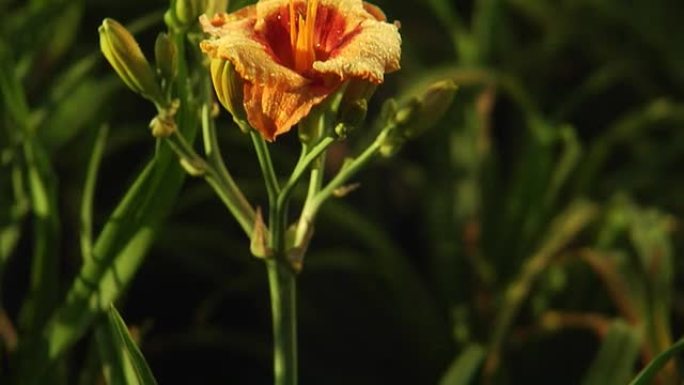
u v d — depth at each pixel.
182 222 2.08
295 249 1.36
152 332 2.03
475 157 2.04
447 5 2.07
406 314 1.98
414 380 2.02
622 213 1.91
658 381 1.71
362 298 2.07
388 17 2.31
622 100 2.40
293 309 1.37
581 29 2.29
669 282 1.83
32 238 1.99
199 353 2.03
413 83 2.05
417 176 2.11
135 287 2.04
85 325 1.50
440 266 2.00
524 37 2.48
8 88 1.54
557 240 1.89
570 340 1.96
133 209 1.46
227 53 1.27
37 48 1.77
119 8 2.09
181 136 1.38
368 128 2.21
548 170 1.97
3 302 1.97
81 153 1.92
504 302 1.92
